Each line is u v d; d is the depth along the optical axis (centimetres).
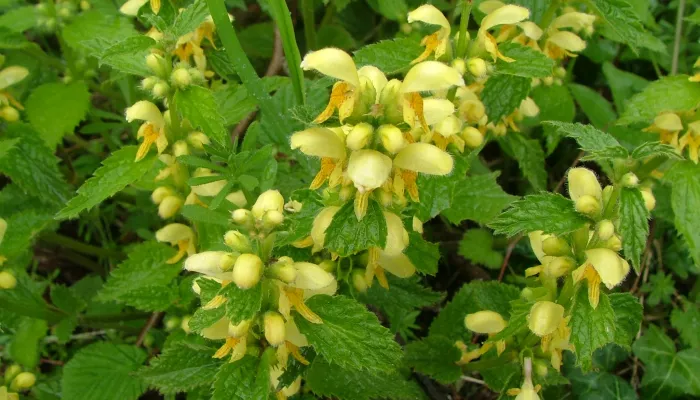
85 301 30
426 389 29
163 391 21
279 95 29
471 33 32
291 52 26
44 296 34
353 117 17
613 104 40
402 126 18
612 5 26
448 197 22
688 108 26
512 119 31
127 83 32
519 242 34
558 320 20
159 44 23
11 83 28
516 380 23
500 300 25
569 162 38
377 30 41
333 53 17
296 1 40
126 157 24
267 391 19
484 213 27
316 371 22
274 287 18
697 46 40
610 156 18
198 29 27
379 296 25
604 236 19
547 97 33
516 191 39
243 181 22
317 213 20
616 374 33
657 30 37
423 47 25
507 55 24
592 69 42
